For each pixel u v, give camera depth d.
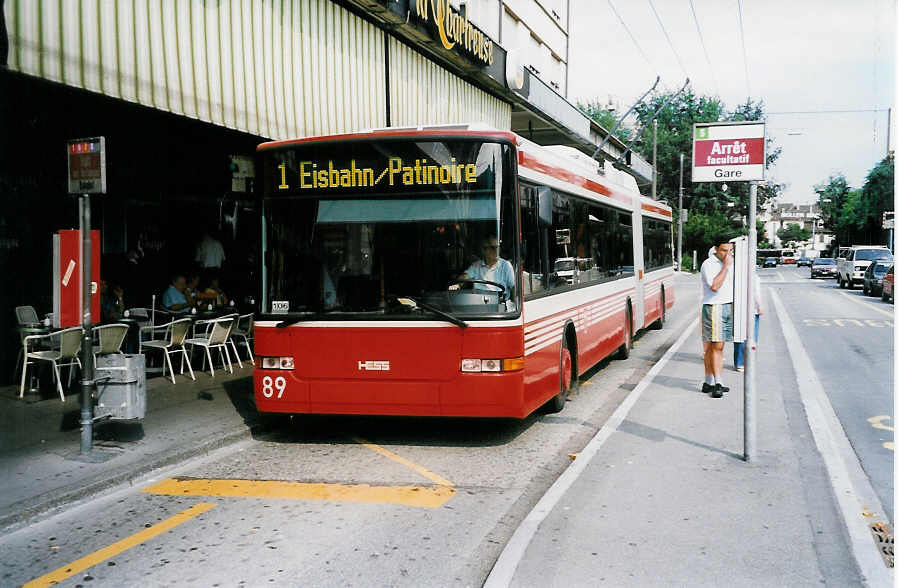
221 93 8.95
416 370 6.93
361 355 7.02
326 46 11.08
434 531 5.08
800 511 5.32
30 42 6.59
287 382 7.18
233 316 11.16
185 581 4.32
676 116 72.00
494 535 5.00
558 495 5.72
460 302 6.91
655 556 4.55
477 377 6.84
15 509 5.36
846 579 4.21
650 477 6.16
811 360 13.40
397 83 13.35
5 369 9.91
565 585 4.16
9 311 9.99
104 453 6.85
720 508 5.39
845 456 7.01
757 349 14.82
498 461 6.86
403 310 6.96
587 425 8.29
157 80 7.97
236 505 5.69
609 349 11.82
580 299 9.77
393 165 7.05
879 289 32.81
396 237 7.02
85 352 6.79
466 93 16.69
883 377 11.52
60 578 4.41
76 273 6.77
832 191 84.81
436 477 6.36
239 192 14.02
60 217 10.61
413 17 12.81
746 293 6.54
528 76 19.59
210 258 13.48
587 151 29.06
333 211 7.15
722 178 6.37
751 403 6.55
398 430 8.15
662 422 8.17
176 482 6.34
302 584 4.25
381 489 6.04
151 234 12.23
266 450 7.38
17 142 9.98
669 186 71.62
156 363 11.82
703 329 9.78
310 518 5.36
